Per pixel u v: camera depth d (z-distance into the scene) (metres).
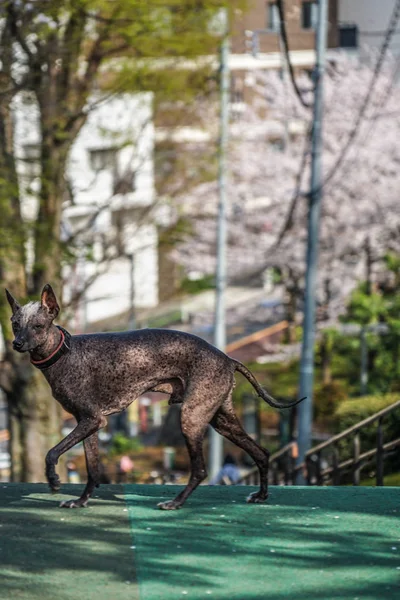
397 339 30.22
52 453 7.39
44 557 6.46
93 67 17.80
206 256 31.66
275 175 30.50
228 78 22.73
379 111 28.39
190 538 6.93
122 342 7.61
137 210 22.66
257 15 36.09
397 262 31.83
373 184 28.94
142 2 15.99
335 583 6.05
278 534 7.05
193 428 7.63
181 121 23.22
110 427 33.41
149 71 18.25
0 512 7.57
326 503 8.01
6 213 16.75
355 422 17.33
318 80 18.44
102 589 5.92
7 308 17.45
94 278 19.11
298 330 38.03
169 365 7.64
